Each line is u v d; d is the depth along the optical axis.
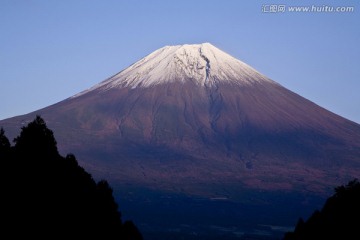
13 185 64.06
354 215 70.12
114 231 71.50
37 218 62.88
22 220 62.03
